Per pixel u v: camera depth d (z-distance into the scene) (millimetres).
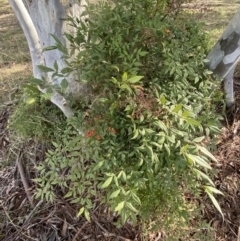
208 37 2439
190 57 2000
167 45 1808
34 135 2568
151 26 1699
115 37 1713
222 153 2590
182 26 1970
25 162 2609
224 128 2756
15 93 3281
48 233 2305
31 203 2445
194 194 2180
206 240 2168
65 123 2379
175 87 1802
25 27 2064
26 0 1987
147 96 1691
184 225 2072
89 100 2000
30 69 3883
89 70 1737
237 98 3008
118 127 1736
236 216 2336
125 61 1677
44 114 2455
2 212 2486
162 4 1794
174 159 1719
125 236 2207
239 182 2461
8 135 2855
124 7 1912
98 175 2031
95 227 2266
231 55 2127
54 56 2061
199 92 2021
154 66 1842
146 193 1876
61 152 2041
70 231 2281
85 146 1843
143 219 2018
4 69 4027
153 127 1662
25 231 2340
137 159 1734
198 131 1953
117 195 1664
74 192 1962
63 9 1922
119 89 1712
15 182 2604
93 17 1890
